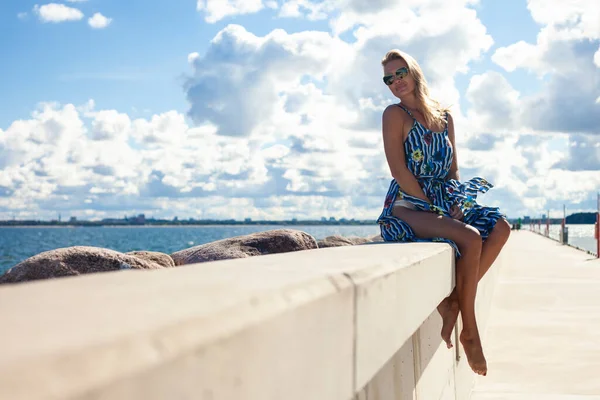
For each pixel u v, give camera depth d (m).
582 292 11.18
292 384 0.89
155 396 0.55
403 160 3.86
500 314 8.92
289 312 0.88
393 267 1.65
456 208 3.83
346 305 1.16
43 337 0.54
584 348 6.55
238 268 1.24
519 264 17.94
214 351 0.66
